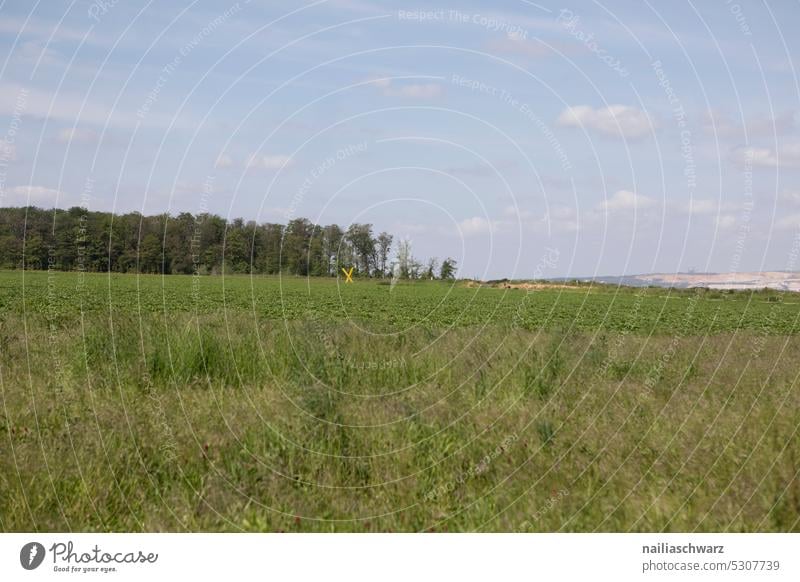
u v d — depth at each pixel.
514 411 7.69
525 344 11.35
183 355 9.34
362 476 6.22
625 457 6.47
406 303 29.56
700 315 27.59
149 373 9.01
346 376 9.19
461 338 12.59
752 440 6.59
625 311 28.98
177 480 6.15
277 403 7.71
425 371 9.64
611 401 8.18
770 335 17.89
